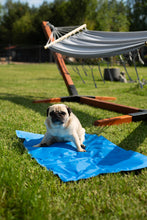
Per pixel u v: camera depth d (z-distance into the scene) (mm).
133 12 42500
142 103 8148
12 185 2281
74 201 2264
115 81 15461
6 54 57781
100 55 4793
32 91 11219
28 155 3375
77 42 6012
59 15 42781
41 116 5949
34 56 50438
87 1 40531
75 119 3941
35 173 2793
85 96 8539
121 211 2082
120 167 2938
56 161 3168
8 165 2701
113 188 2496
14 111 6480
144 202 2254
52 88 12461
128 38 4863
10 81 16078
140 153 3535
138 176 2773
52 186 2477
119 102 8406
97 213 2070
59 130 3662
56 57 8492
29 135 4395
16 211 1964
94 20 40688
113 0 31656
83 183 2582
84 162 3123
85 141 4203
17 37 62625
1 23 71500
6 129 4738
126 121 5395
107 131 4777
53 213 2010
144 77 10227
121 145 3990
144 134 4543
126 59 4859
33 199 2109
